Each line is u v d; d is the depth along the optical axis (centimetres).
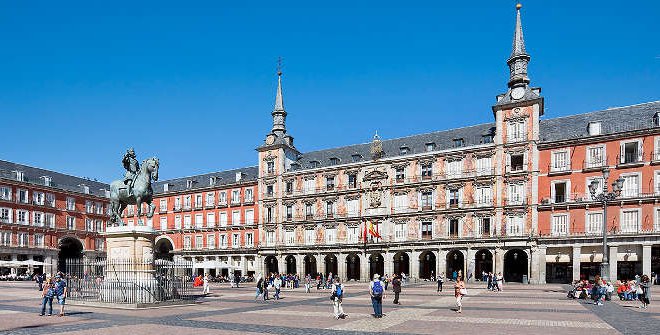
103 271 3066
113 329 1920
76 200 9456
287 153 8575
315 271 8000
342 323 2133
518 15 6775
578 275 5784
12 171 8588
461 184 6788
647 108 6028
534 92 6438
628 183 5722
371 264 7600
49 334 1800
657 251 5572
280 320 2241
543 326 2017
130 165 3019
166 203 9756
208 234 9100
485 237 6406
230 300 3478
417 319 2267
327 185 7969
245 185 8844
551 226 6091
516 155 6431
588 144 6019
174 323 2106
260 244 8369
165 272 3178
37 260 8538
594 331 1875
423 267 7206
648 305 2956
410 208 7156
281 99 8906
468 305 2988
